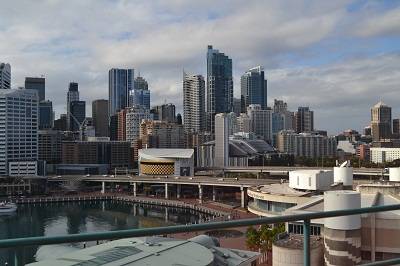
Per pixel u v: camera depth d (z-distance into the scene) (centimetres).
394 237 7381
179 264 6900
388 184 10900
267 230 11056
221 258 8200
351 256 6862
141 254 7369
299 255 7119
